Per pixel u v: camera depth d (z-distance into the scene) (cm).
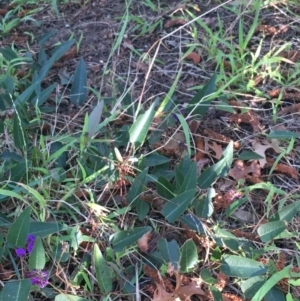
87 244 69
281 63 99
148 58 100
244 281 63
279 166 79
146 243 69
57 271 65
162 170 79
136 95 93
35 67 97
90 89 91
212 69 98
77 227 68
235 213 75
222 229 70
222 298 62
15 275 67
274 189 74
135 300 64
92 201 71
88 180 73
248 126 88
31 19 111
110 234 70
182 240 71
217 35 100
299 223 73
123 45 103
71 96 91
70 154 81
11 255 66
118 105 83
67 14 115
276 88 93
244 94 90
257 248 69
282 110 89
